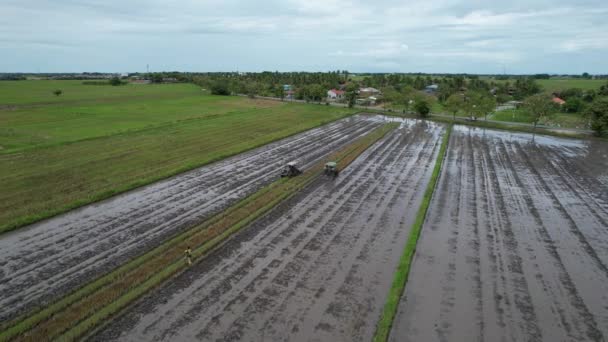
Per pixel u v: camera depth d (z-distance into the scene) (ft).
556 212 94.68
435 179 118.01
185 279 63.26
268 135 182.09
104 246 73.77
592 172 129.39
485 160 145.28
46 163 125.49
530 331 52.75
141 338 49.80
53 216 86.33
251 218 86.53
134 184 106.52
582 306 58.49
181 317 53.93
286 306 56.70
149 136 172.55
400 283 62.08
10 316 53.52
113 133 174.91
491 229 84.84
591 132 206.90
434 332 52.29
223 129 196.54
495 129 219.61
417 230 81.61
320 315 54.95
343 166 131.95
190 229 81.56
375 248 75.05
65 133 174.91
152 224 83.92
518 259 72.23
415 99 286.46
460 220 89.40
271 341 49.65
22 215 84.84
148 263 66.80
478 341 50.75
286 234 80.33
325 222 86.63
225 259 69.82
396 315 55.57
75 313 53.83
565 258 72.84
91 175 114.42
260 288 61.00
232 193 104.22
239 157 143.74
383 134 195.42
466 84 479.41
